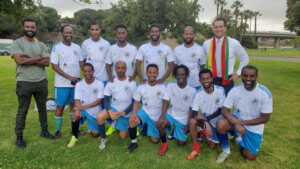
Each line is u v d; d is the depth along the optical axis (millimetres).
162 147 3215
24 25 3154
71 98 3902
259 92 2861
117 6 17016
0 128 3949
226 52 3572
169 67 3914
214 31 3637
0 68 13234
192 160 2984
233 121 2918
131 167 2775
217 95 3180
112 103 3676
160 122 3137
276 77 10352
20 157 2969
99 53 4066
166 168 2766
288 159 3006
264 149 3291
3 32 41438
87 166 2783
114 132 3971
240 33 55750
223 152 2980
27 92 3225
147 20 15758
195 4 15789
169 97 3404
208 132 3072
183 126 3357
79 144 3430
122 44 4004
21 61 3068
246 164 2891
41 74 3371
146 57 3910
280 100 6184
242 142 3057
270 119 4605
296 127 4156
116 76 3795
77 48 3928
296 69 13578
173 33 16391
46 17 44000
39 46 3377
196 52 3740
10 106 5344
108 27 18031
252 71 2727
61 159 2941
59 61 3705
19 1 6605
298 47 62031
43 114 3562
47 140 3539
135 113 3381
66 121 4469
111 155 3082
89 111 3555
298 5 10547
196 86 3850
